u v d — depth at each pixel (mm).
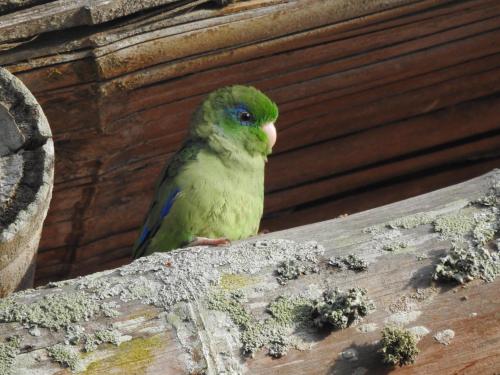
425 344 5953
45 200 6352
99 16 7945
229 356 5758
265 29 8344
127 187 9000
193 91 8703
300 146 9414
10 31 7906
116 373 5613
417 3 8594
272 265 6219
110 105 8273
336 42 8656
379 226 6527
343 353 5852
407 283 6168
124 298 5926
